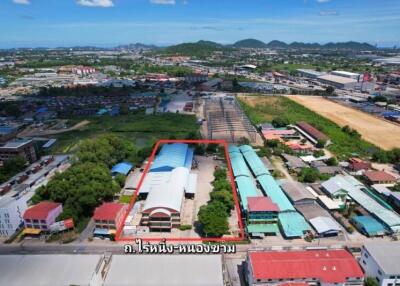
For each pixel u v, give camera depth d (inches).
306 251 3117.6
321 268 2874.0
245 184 4835.1
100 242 3759.8
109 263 3137.3
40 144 7076.8
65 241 3759.8
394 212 4146.2
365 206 4261.8
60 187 4345.5
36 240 3818.9
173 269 2972.4
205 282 2824.8
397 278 2847.0
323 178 5275.6
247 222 3983.8
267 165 5738.2
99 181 4586.6
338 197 4549.7
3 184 4990.2
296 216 4028.1
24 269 2974.9
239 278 3176.7
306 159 6092.5
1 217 3865.7
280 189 4682.6
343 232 3909.9
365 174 5246.1
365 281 2876.5
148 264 3031.5
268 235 3855.8
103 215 3823.8
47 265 3019.2
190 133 7470.5
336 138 7283.5
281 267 2869.1
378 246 3154.5
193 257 3122.5
